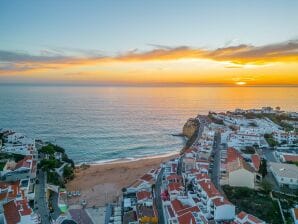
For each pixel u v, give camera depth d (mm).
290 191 74375
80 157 151625
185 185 84625
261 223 55531
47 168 99438
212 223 60312
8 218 61938
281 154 102625
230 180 79500
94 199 90438
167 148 175375
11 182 86000
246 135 122875
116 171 123188
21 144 123812
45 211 73812
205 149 113312
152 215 68750
